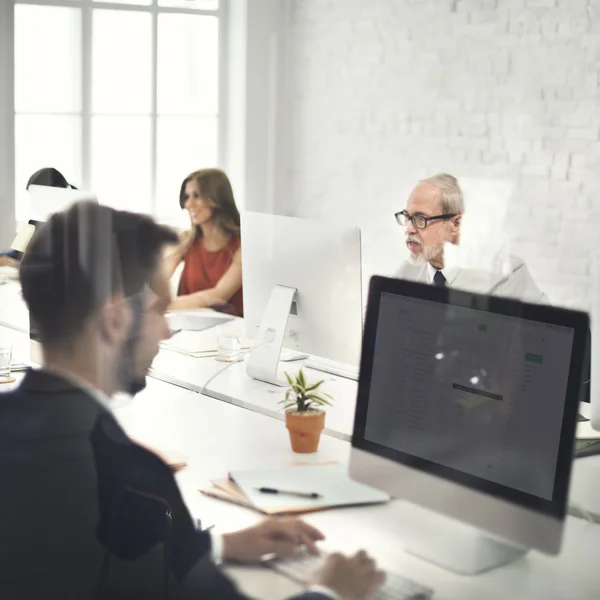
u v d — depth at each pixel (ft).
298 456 5.73
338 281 7.15
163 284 5.60
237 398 7.00
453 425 4.57
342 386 7.32
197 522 4.73
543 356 4.25
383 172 13.07
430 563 4.32
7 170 11.96
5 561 4.54
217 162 14.03
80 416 4.70
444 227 9.67
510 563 4.38
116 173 12.98
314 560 4.38
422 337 4.70
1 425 4.60
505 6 11.58
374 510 4.85
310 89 13.83
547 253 11.38
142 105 13.23
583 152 11.04
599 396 5.77
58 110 12.40
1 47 11.89
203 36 13.70
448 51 12.21
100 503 4.67
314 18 13.65
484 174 11.94
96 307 5.10
